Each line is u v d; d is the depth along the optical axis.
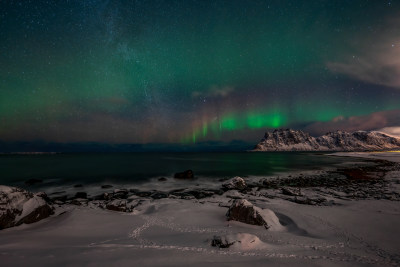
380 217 10.02
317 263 5.22
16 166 47.34
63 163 57.25
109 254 5.27
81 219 8.95
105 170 38.31
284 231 8.88
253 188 19.89
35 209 9.36
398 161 54.28
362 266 5.32
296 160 68.12
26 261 4.68
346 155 91.19
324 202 13.73
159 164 52.94
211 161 65.00
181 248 5.88
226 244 6.05
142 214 10.81
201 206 12.24
